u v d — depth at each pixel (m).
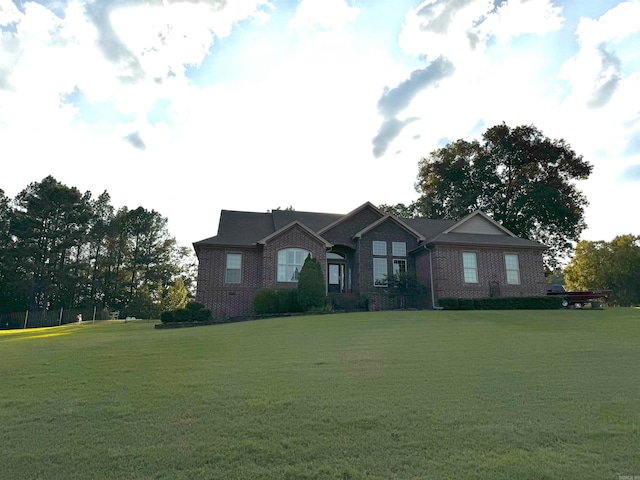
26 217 50.62
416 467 4.18
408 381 7.28
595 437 4.85
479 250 26.47
